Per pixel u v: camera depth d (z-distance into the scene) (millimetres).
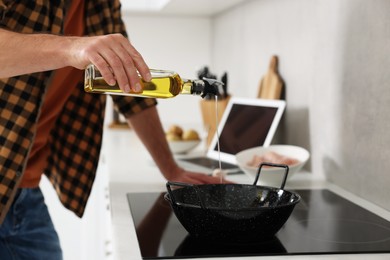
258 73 2533
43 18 1491
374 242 1128
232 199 1272
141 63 1093
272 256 1062
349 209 1403
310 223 1274
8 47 1213
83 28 1729
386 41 1410
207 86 1257
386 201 1432
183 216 1120
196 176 1741
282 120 2160
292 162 1705
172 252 1081
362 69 1540
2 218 1518
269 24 2334
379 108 1451
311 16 1876
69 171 1795
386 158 1424
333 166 1738
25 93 1487
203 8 3016
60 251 1826
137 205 1454
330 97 1743
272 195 1240
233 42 2955
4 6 1435
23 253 1702
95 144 1794
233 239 1104
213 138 2295
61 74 1644
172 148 2293
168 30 3455
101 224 2182
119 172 1915
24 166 1516
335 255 1066
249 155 1827
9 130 1495
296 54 2023
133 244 1143
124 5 3086
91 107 1775
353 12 1582
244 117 2109
